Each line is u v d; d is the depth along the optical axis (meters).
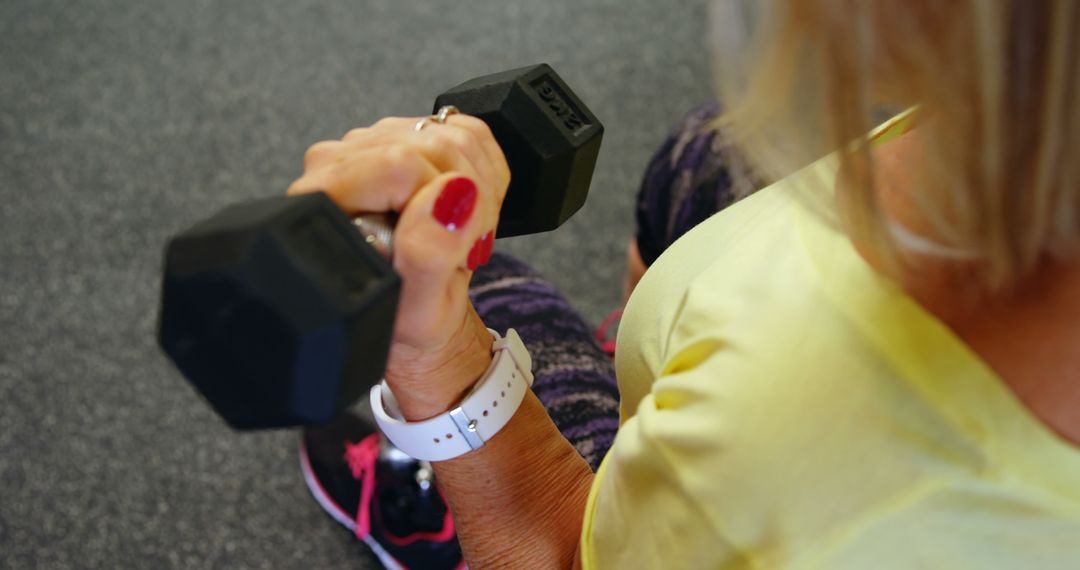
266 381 0.39
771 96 0.36
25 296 1.42
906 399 0.37
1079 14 0.28
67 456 1.29
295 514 1.27
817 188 0.40
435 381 0.54
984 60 0.30
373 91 1.64
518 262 0.98
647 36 1.73
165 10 1.74
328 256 0.40
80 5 1.74
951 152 0.34
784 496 0.39
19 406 1.33
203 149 1.57
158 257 1.46
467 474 0.59
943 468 0.37
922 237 0.38
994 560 0.39
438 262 0.43
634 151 1.59
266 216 0.40
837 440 0.38
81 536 1.24
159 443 1.31
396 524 1.21
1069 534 0.38
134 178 1.54
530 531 0.61
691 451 0.42
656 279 0.60
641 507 0.46
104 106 1.61
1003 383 0.36
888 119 0.50
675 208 0.91
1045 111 0.30
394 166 0.44
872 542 0.39
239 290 0.38
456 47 1.70
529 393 0.62
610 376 0.90
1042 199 0.32
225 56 1.68
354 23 1.73
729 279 0.46
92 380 1.35
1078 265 0.35
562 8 1.76
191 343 0.40
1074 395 0.36
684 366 0.46
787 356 0.40
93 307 1.41
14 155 1.55
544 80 0.57
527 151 0.56
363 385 0.42
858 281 0.40
